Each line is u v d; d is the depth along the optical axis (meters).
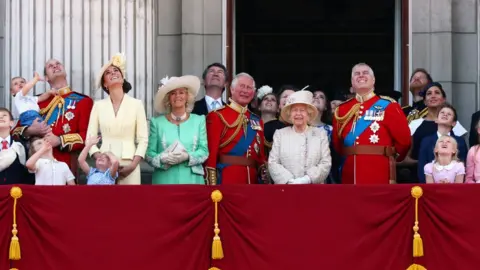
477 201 55.09
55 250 55.38
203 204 55.50
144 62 68.00
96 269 55.38
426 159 60.34
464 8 69.06
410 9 69.00
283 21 83.94
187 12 69.19
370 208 55.28
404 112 64.50
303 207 55.44
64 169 58.75
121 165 58.59
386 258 55.16
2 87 68.12
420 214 55.22
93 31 67.12
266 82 84.19
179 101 59.19
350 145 59.44
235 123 59.66
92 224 55.50
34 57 66.94
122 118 59.00
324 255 55.25
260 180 60.38
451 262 55.03
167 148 58.81
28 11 67.12
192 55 69.12
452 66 68.88
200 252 55.41
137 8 67.94
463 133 62.34
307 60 84.50
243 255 55.34
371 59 83.06
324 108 64.44
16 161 58.88
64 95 61.53
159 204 55.56
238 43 77.12
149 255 55.41
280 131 59.06
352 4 83.69
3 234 55.22
